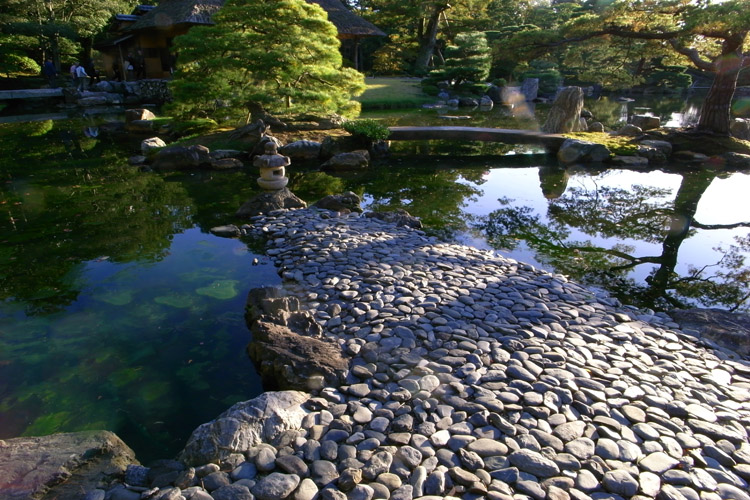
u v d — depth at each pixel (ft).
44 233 17.92
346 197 21.71
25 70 75.82
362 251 15.79
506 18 95.81
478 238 18.95
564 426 7.80
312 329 10.62
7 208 20.79
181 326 11.57
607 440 7.52
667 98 88.84
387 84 72.84
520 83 86.02
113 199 22.44
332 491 6.37
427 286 13.02
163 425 8.43
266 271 14.67
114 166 29.09
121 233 18.04
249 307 12.09
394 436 7.47
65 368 9.89
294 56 34.04
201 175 27.35
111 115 52.80
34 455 6.95
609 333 11.02
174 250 16.37
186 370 9.93
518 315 11.57
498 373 9.11
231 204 21.90
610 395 8.63
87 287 13.55
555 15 91.76
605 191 26.76
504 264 15.30
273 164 21.02
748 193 26.50
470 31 90.33
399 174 29.60
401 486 6.56
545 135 35.94
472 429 7.70
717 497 6.51
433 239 18.15
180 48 33.50
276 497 6.31
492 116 55.01
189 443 7.37
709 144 34.83
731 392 8.95
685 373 9.50
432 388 8.65
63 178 26.08
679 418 8.20
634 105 74.54
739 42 32.58
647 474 6.88
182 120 38.11
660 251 18.28
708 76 92.48
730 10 28.89
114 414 8.64
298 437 7.45
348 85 35.99
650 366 9.73
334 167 30.04
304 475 6.71
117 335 11.16
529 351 9.95
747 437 7.72
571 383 8.86
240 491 6.39
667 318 12.33
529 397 8.41
